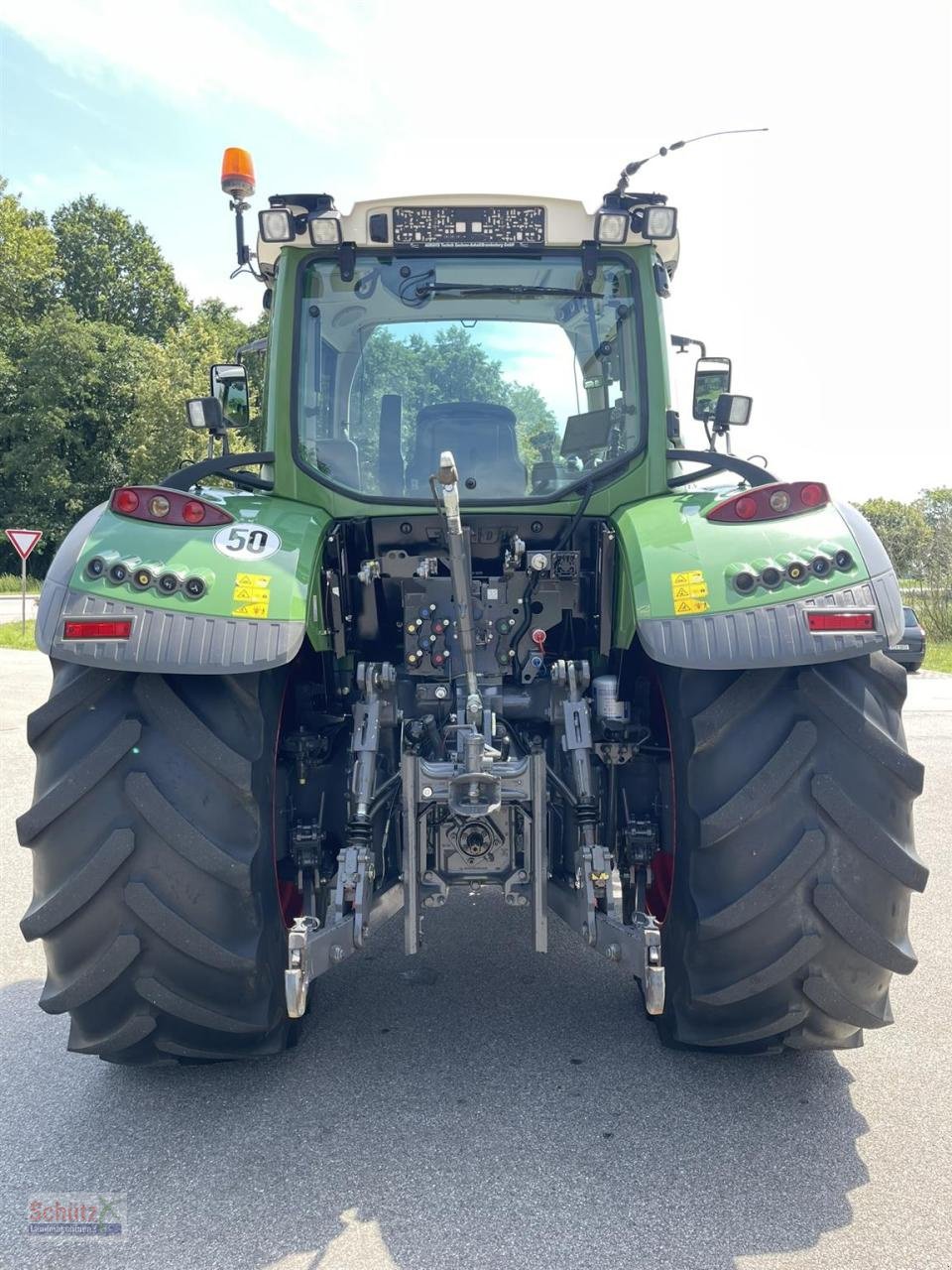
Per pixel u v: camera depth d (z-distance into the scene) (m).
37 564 46.62
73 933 2.55
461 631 2.79
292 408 3.44
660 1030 3.09
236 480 3.73
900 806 2.60
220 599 2.55
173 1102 2.82
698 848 2.59
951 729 9.06
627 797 3.19
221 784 2.55
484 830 2.88
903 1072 2.95
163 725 2.55
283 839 3.03
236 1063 3.03
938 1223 2.24
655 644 2.54
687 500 3.06
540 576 3.32
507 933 4.16
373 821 2.94
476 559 3.54
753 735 2.56
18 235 42.78
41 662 15.19
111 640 2.49
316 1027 3.28
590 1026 3.27
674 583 2.61
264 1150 2.56
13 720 9.70
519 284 3.52
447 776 2.73
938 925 4.19
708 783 2.57
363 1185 2.40
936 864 5.02
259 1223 2.27
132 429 42.00
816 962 2.55
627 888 3.26
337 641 3.30
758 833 2.54
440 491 2.69
